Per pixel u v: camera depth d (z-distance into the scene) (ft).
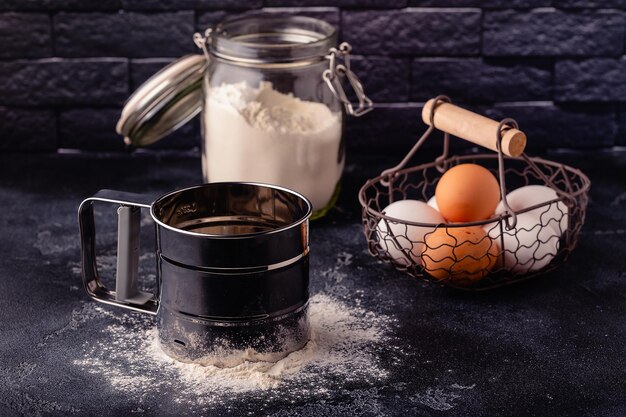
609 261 3.31
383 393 2.73
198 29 3.93
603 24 3.91
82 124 4.04
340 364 2.83
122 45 3.94
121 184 3.83
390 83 3.97
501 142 3.02
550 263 3.19
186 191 2.87
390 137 4.04
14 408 2.68
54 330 2.97
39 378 2.78
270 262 2.72
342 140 3.58
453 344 2.92
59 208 3.65
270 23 3.58
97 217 3.60
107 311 3.06
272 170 3.47
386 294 3.15
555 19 3.90
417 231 3.12
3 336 2.94
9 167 3.95
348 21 3.90
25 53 3.93
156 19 3.91
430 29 3.91
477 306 3.08
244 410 2.67
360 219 3.61
